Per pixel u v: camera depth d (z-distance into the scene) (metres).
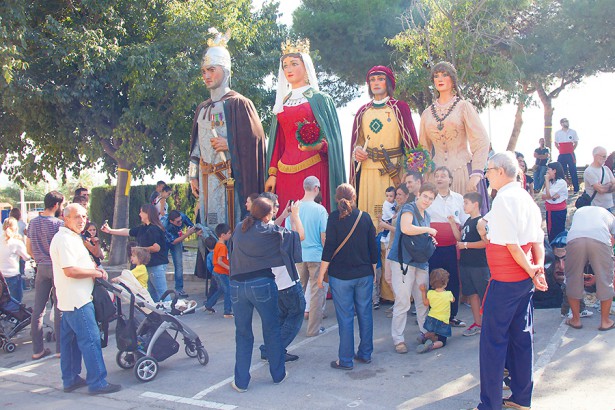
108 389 5.82
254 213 5.60
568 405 4.82
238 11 14.86
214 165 10.57
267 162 10.18
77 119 13.29
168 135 14.28
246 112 10.34
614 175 10.77
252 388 5.72
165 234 10.18
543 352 6.09
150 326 6.38
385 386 5.54
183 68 13.23
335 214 6.06
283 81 9.89
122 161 14.90
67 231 5.75
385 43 21.42
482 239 6.60
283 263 5.57
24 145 15.22
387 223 8.48
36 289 7.23
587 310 7.39
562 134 17.16
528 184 15.59
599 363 5.70
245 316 5.59
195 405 5.38
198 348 6.54
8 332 7.81
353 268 5.99
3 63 10.98
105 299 6.02
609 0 18.56
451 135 8.34
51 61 12.84
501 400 4.64
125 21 14.05
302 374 6.02
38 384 6.31
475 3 15.27
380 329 7.50
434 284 6.53
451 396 5.20
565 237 7.94
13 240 9.30
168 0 14.38
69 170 15.95
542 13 20.83
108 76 13.16
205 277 10.63
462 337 6.89
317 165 9.66
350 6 20.97
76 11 13.75
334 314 8.57
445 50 15.43
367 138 9.15
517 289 4.61
